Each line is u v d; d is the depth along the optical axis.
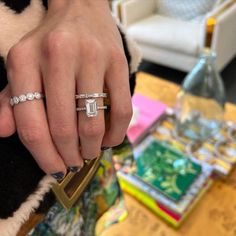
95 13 0.20
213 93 0.54
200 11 1.11
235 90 1.05
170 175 0.45
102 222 0.33
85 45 0.16
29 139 0.15
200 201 0.43
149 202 0.43
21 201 0.17
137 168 0.46
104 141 0.18
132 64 0.22
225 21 0.95
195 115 0.55
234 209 0.42
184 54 1.07
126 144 0.33
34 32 0.17
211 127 0.54
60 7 0.19
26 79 0.15
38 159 0.16
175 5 1.15
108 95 0.16
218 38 0.96
